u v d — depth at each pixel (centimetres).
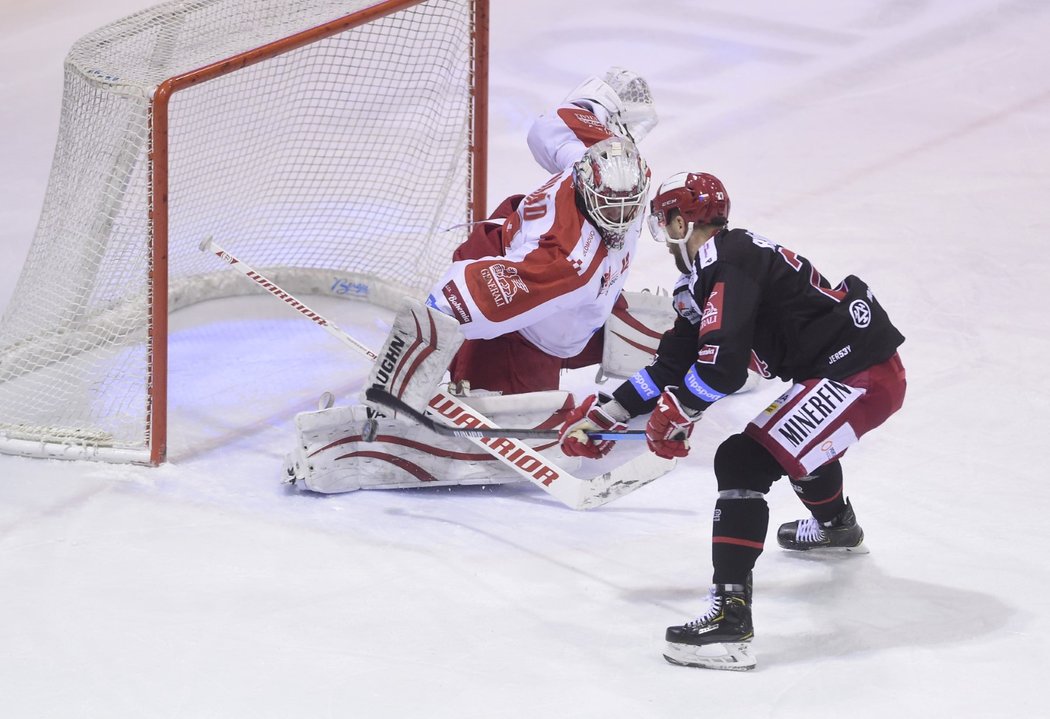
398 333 1482
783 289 1235
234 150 2173
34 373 1847
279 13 1862
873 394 1253
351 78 2567
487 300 1471
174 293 2159
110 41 1853
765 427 1252
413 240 2247
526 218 1575
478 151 2086
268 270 2266
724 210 1253
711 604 1223
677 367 1280
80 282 1819
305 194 2292
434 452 1602
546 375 1689
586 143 1717
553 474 1520
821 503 1402
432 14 2108
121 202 1744
